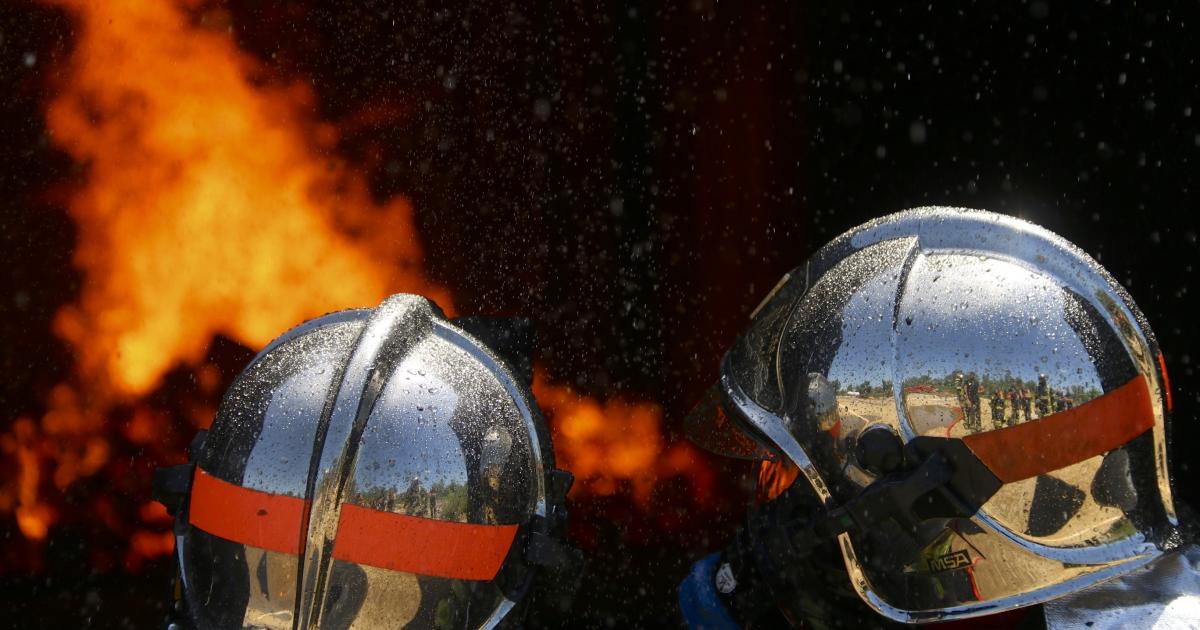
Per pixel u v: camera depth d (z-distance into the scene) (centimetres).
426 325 157
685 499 647
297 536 137
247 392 149
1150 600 150
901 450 150
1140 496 151
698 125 849
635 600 502
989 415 146
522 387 158
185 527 150
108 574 507
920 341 150
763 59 812
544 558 149
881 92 730
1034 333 148
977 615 150
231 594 140
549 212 888
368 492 137
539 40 871
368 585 137
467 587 143
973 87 647
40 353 713
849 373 155
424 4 859
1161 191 508
